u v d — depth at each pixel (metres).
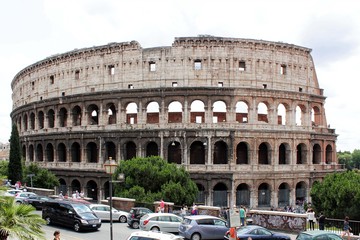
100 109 118.88
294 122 117.94
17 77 154.62
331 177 93.31
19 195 80.12
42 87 135.38
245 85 113.25
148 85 114.38
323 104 126.81
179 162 114.56
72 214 60.81
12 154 116.31
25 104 140.88
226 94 110.62
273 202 112.25
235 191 108.38
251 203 109.69
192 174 107.88
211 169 108.25
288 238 51.22
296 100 118.56
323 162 124.44
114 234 58.28
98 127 118.25
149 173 93.69
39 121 137.00
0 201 29.52
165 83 113.25
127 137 113.62
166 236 39.66
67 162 124.25
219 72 112.69
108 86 118.56
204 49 112.81
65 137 124.62
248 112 112.50
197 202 107.94
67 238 54.62
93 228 59.94
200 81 112.25
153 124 112.38
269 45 116.25
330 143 128.00
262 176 111.00
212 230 54.00
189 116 110.88
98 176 116.38
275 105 115.06
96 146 124.88
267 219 64.94
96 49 120.31
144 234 40.19
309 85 123.25
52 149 134.75
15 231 27.52
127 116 126.81
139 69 115.44
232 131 109.12
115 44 117.50
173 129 109.38
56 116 129.00
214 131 108.75
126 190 89.50
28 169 117.38
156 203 76.06
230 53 113.06
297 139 117.81
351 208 81.62
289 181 115.06
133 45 116.19
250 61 114.31
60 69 128.75
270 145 113.56
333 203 85.56
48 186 114.12
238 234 49.53
